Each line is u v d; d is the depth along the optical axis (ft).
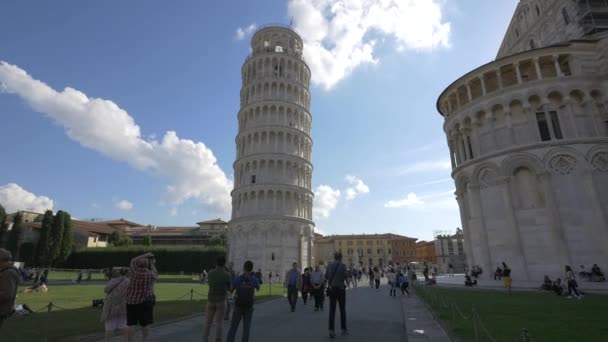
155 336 39.65
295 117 238.68
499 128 117.80
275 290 118.42
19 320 49.83
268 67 246.27
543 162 105.81
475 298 72.49
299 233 208.23
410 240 476.13
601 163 102.78
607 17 124.57
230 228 219.61
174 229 426.51
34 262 249.34
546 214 103.24
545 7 146.00
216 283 34.09
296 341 36.06
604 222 97.09
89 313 57.77
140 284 29.53
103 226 371.97
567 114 109.40
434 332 40.27
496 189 112.98
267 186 211.00
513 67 121.29
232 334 31.19
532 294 79.36
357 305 69.46
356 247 469.16
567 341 32.04
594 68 112.98
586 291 80.38
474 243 118.21
